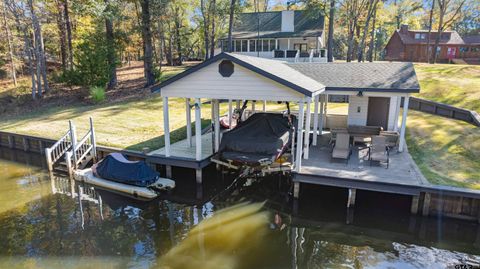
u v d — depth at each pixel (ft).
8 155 54.39
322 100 47.83
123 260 24.52
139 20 85.35
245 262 24.17
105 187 37.83
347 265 23.76
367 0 101.71
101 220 30.99
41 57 81.61
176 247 26.21
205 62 33.96
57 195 37.09
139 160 41.29
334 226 29.27
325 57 97.60
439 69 82.07
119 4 79.51
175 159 38.01
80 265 23.97
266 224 29.86
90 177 39.40
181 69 103.09
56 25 92.12
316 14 92.79
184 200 35.29
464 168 33.96
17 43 85.46
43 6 81.92
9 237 28.12
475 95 58.85
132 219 31.19
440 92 64.49
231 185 39.11
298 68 49.26
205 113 66.59
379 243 26.66
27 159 51.88
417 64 96.32
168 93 36.88
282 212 32.04
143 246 26.43
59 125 59.21
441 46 131.03
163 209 33.27
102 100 75.97
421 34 133.49
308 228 29.09
